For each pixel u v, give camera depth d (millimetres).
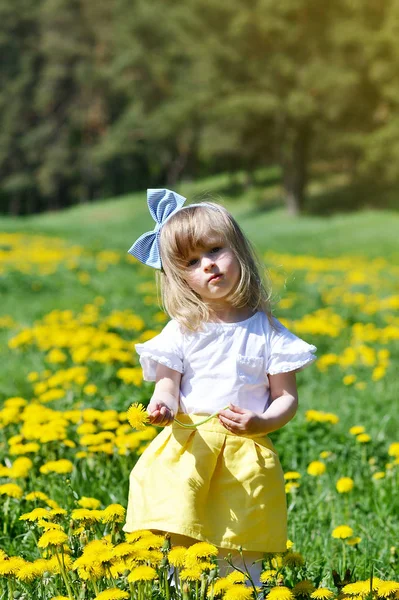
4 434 5059
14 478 4148
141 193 72312
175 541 2930
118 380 7137
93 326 10148
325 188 57688
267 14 49531
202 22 53438
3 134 79312
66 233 31734
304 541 3848
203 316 3145
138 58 64125
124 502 4156
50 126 77250
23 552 3506
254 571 2949
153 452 3027
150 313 11789
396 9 48156
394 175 49688
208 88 53625
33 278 15320
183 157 70875
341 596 2732
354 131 52031
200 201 3387
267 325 3203
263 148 55000
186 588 2557
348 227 41875
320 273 19594
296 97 48812
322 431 5492
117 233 35906
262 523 2863
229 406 2893
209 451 2930
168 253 3184
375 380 7871
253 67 51750
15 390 7109
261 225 49594
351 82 48188
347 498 4500
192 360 3133
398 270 21797
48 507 3906
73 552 2941
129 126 68625
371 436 5742
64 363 8023
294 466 5043
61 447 4645
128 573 2605
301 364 3115
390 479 4750
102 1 75625
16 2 81188
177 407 3082
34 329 9680
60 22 76250
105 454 4602
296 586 2752
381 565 3607
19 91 79562
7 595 2877
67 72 76250
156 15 63250
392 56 48188
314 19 50625
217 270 3113
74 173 77938
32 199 85688
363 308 13219
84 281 15602
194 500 2844
